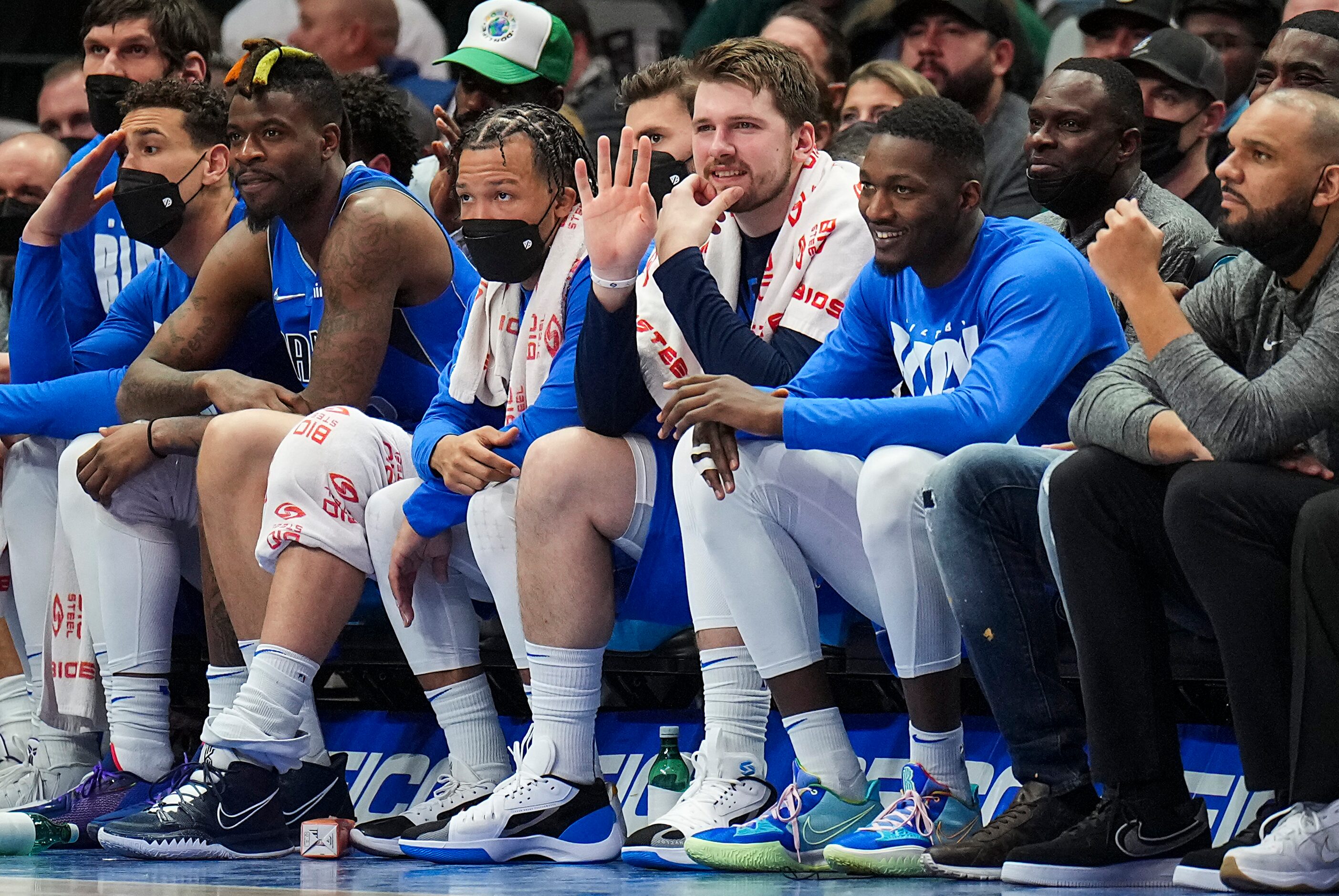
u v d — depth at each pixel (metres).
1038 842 9.29
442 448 11.51
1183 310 9.65
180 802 11.42
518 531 11.02
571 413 11.40
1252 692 8.55
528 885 9.54
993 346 9.91
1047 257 10.12
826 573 10.52
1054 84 12.02
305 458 11.70
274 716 11.55
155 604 13.09
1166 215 11.91
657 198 12.67
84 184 14.31
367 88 15.46
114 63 16.36
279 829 11.67
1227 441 8.59
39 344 14.59
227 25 23.98
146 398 13.23
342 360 12.44
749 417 9.97
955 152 10.06
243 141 12.59
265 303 13.78
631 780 12.08
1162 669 9.05
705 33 21.19
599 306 10.74
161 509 13.09
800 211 11.42
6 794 13.74
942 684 9.84
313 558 11.64
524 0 17.41
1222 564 8.54
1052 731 9.36
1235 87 16.31
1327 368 8.55
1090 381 9.38
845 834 10.16
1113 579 8.92
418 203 12.95
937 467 9.41
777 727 11.59
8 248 18.22
